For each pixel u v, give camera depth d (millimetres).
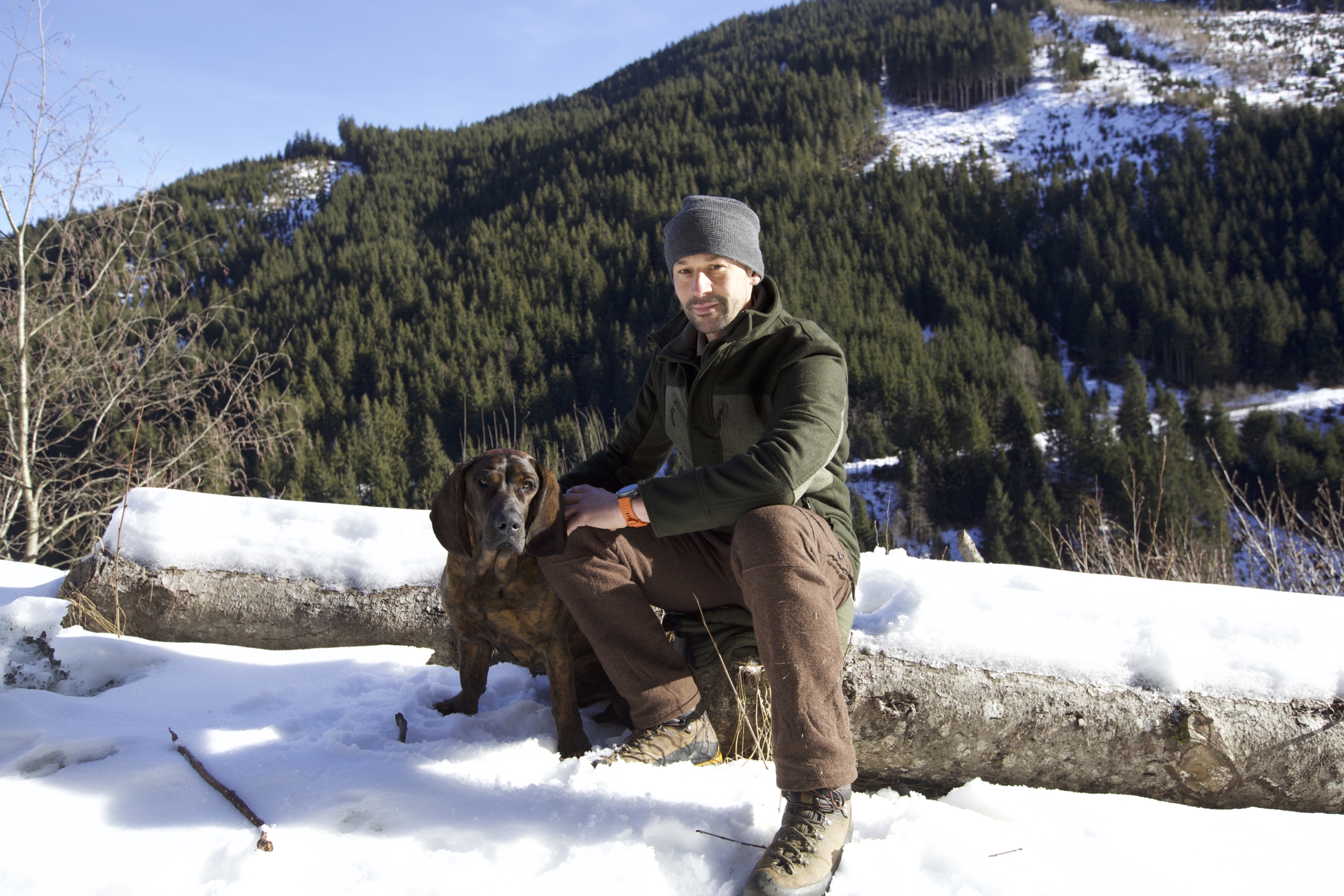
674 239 2018
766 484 1728
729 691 2055
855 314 68188
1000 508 40531
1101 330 71875
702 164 104750
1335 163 87062
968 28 127000
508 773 1845
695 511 1787
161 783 1763
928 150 106688
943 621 2162
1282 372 67375
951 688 2059
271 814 1652
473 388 54000
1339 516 4824
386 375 54938
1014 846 1623
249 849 1522
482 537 1859
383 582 2787
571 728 2037
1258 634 2123
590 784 1760
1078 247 84312
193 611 2803
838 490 1966
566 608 2066
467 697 2266
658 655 1979
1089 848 1640
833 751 1526
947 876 1504
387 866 1459
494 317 69938
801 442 1763
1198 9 138625
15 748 1917
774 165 99500
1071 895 1447
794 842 1456
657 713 1961
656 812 1653
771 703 1599
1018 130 107000
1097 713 2014
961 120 113938
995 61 115438
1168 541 5059
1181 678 2025
